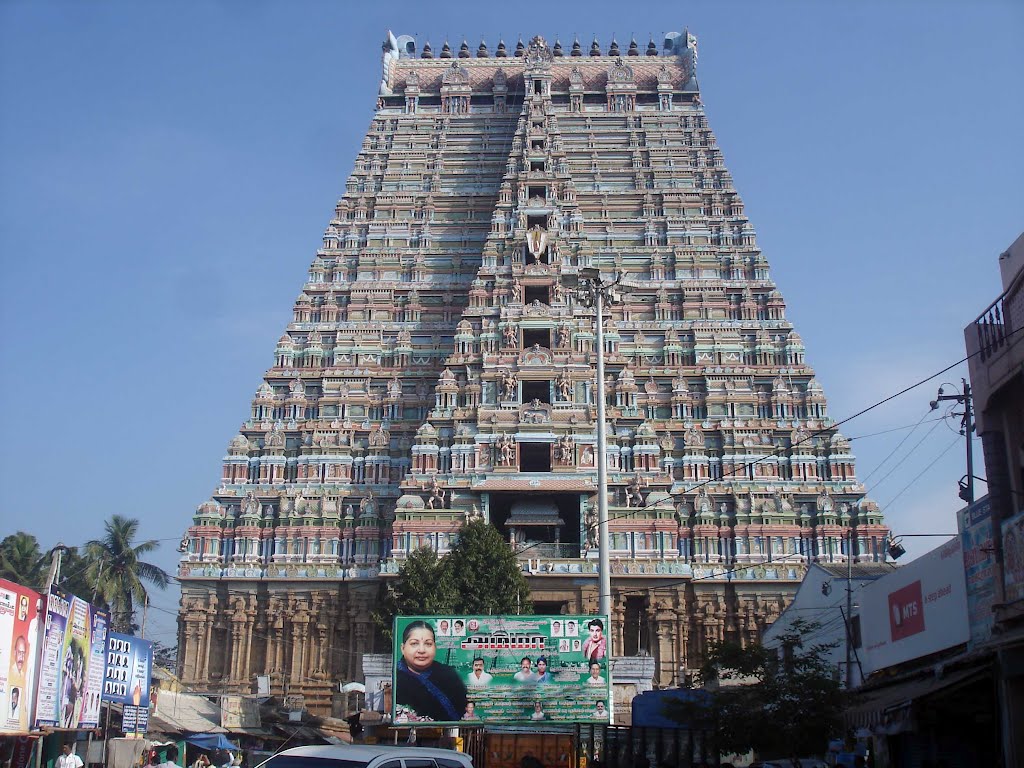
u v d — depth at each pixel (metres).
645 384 104.69
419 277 114.44
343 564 95.06
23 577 104.56
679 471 100.56
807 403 103.06
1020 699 33.00
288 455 103.19
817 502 96.69
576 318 101.88
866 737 43.22
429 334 110.88
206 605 94.69
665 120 126.75
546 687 41.09
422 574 79.81
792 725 38.41
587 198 119.31
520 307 102.19
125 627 105.81
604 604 43.88
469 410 96.94
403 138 127.56
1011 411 36.50
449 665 41.06
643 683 76.38
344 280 115.12
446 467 95.38
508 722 40.75
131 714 51.06
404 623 41.34
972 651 36.94
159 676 85.31
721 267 113.12
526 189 111.31
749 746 38.78
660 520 90.69
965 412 47.47
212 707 72.19
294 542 95.88
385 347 109.94
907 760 39.41
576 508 94.81
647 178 121.31
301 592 94.06
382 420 105.19
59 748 44.56
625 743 42.19
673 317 110.38
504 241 108.56
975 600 38.38
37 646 38.12
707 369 105.50
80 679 43.22
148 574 106.56
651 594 89.06
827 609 59.12
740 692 39.81
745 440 101.50
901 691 39.72
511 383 97.69
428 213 119.81
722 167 121.62
